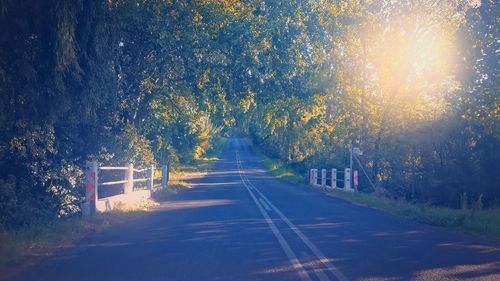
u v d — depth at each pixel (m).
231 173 66.12
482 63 20.89
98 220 16.81
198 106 29.53
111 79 17.81
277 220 18.05
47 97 14.49
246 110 29.09
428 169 25.31
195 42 23.89
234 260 11.01
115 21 17.42
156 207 22.91
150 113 28.03
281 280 9.28
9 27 13.12
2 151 14.98
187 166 66.25
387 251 12.17
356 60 33.09
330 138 36.62
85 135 19.53
